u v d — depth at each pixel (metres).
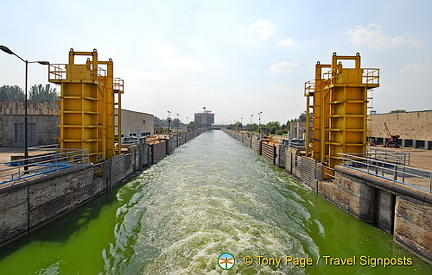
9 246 10.91
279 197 18.69
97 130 19.52
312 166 20.80
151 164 33.22
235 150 53.12
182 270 9.72
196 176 25.53
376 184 12.59
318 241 12.05
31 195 12.07
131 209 16.02
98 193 18.53
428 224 9.62
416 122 31.39
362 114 17.77
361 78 17.56
